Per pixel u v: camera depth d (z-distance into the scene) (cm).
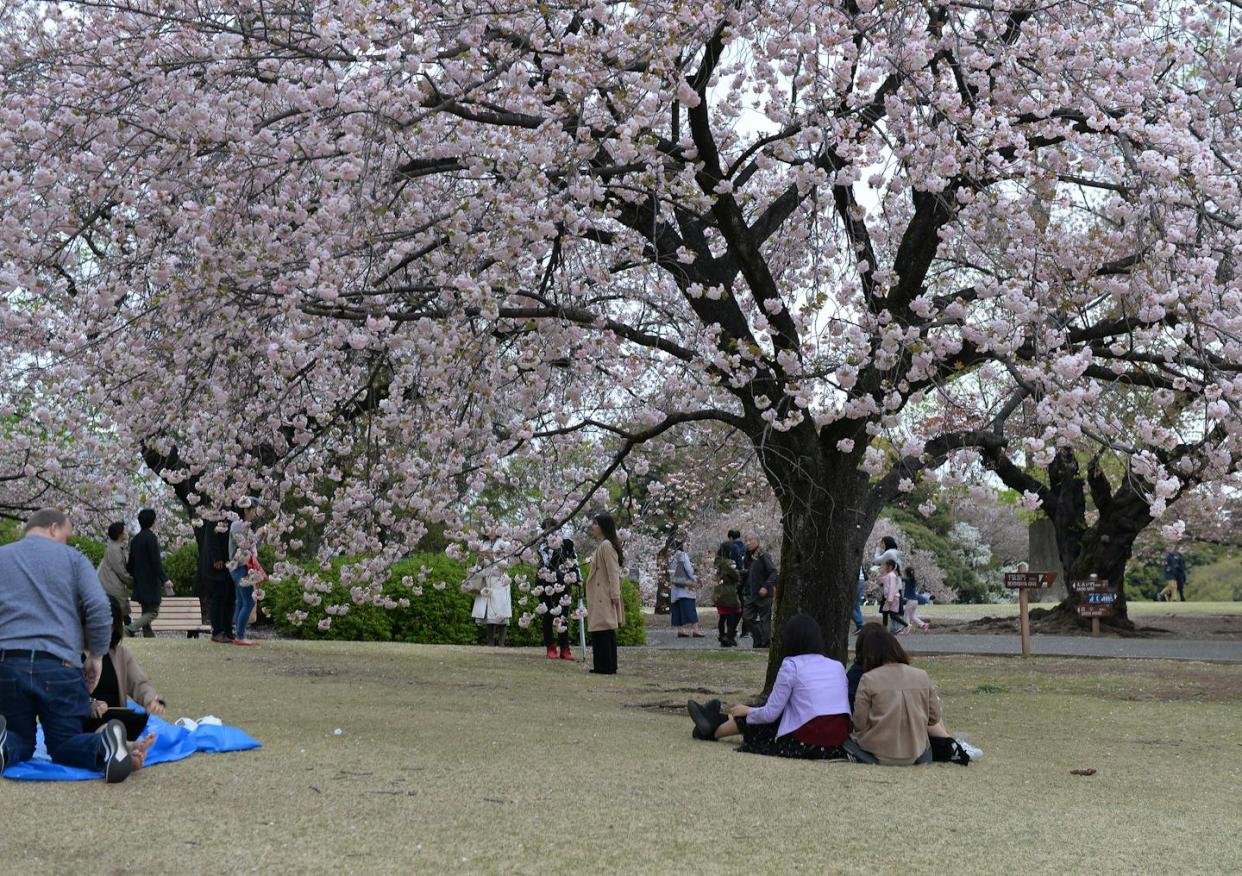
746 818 564
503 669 1422
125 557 1778
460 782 631
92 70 869
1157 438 825
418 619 2000
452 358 891
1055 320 907
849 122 898
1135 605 3647
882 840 528
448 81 949
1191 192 829
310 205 919
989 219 950
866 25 933
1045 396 842
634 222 1027
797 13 883
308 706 961
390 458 1051
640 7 852
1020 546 4722
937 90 960
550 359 1008
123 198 843
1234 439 889
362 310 888
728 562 2011
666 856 488
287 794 589
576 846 501
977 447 963
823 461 1095
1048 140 993
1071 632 2247
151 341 965
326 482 1780
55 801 554
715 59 941
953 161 884
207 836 504
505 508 1530
